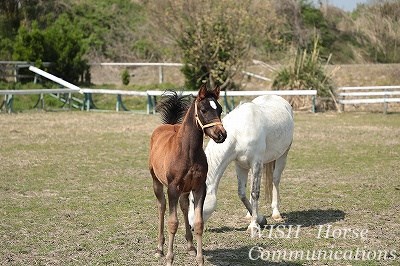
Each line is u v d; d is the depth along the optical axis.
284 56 32.97
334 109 27.98
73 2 44.62
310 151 16.42
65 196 10.92
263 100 9.83
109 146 17.11
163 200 7.65
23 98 29.30
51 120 23.44
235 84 30.78
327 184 12.20
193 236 8.45
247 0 30.34
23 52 32.25
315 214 9.82
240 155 8.63
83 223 9.06
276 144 9.23
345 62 46.19
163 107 8.27
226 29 29.83
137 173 13.25
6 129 20.39
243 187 8.95
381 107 29.56
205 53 29.98
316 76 28.33
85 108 28.50
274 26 34.34
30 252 7.63
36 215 9.52
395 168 14.00
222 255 7.58
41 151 16.06
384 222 9.27
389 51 48.31
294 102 27.70
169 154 6.86
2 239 8.19
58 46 32.62
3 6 40.88
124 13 44.56
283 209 10.20
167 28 31.28
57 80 29.80
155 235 8.47
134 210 9.92
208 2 30.19
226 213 9.85
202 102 6.60
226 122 8.68
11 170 13.37
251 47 31.30
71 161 14.64
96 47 40.88
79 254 7.56
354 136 19.38
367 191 11.53
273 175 9.67
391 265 7.21
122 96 30.92
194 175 6.74
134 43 41.69
